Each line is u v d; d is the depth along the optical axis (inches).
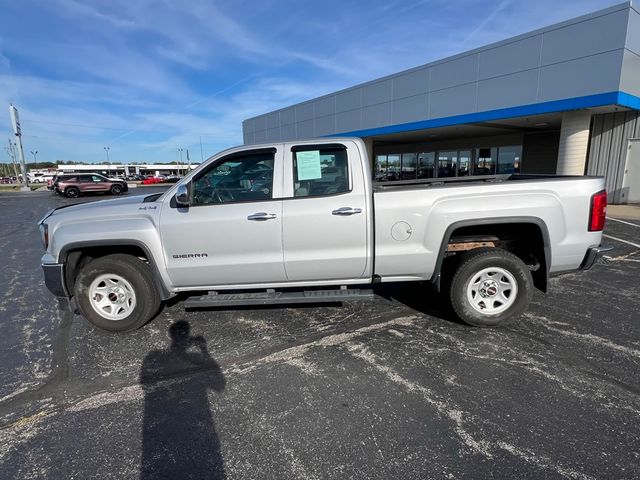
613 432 102.6
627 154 532.1
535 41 482.0
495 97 534.9
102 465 96.5
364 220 158.2
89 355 152.4
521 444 99.3
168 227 159.3
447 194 158.7
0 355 155.1
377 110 721.6
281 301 161.2
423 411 113.1
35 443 104.7
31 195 1338.6
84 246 161.6
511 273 160.7
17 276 278.1
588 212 160.4
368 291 166.2
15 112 1722.4
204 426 109.9
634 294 202.4
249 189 162.6
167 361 146.3
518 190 158.4
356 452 98.3
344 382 128.8
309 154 160.7
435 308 189.0
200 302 162.6
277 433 106.2
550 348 147.4
